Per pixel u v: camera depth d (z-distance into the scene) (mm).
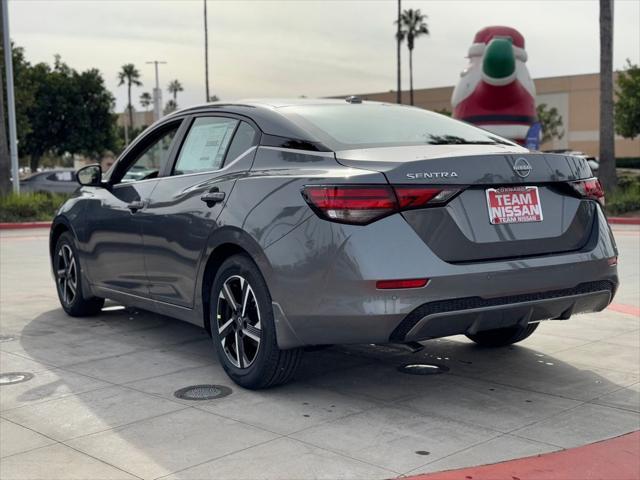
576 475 3074
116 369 4770
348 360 4934
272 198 4004
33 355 5133
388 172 3633
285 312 3879
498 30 30297
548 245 3955
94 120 47344
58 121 46031
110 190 5719
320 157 3992
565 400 4055
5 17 21766
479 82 30188
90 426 3727
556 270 3887
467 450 3346
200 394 4223
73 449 3430
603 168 21906
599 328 5812
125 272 5441
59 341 5543
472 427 3645
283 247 3859
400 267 3559
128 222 5293
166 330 5895
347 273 3594
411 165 3660
